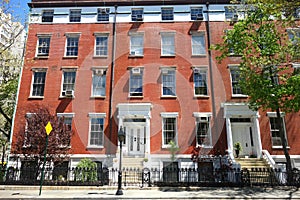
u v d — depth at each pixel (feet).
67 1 66.28
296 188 37.63
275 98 41.91
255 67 46.44
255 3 45.78
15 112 57.36
